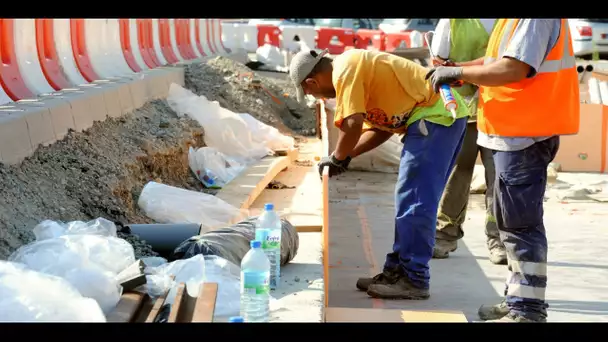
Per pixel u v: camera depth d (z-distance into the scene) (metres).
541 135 5.99
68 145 7.54
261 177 9.82
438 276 7.96
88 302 4.41
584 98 16.56
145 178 8.43
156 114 10.41
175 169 9.33
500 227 6.33
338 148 6.93
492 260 8.46
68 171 7.10
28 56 8.69
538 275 6.21
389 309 6.76
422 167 6.88
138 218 7.47
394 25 32.47
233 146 10.88
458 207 8.54
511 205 6.18
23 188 6.28
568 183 12.50
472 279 7.88
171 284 5.21
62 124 7.63
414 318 6.08
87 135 8.05
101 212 6.94
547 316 6.68
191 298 4.97
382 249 8.85
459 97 7.06
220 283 5.34
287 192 9.87
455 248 8.70
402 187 6.98
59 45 9.59
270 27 25.11
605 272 8.17
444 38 8.63
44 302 4.30
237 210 8.06
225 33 24.67
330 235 9.45
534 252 6.19
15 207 5.96
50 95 8.46
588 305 7.14
